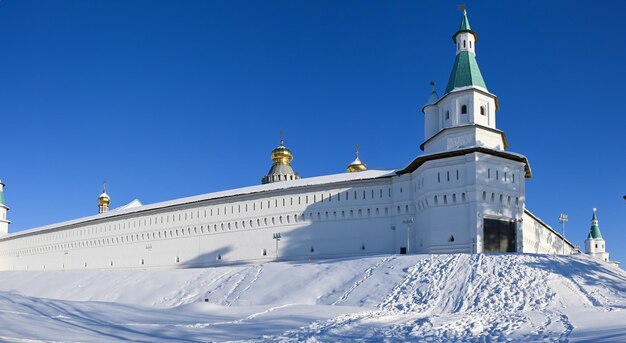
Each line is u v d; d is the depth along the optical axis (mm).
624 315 27266
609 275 37812
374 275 40000
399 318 29391
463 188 47031
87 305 30047
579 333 22344
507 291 34625
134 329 23438
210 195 66750
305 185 56906
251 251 59156
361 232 53875
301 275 42938
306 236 56250
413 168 51562
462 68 52562
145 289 48094
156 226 67438
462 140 49875
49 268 80625
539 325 25609
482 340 22312
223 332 23938
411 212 51656
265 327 25562
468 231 46250
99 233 73750
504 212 47719
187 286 46625
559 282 35688
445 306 33562
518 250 47875
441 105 53562
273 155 98875
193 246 63688
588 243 107188
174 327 24672
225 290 43375
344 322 27297
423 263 40938
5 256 89938
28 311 25484
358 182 54750
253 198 60094
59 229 79688
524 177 51375
